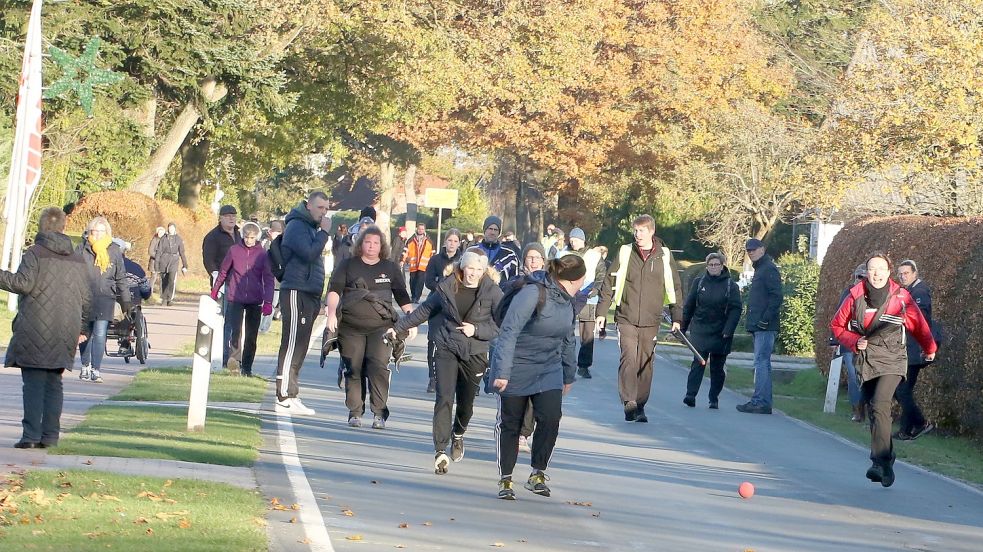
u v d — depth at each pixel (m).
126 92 112.12
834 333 37.03
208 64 112.12
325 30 127.06
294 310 45.78
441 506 29.75
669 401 58.00
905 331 37.06
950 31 87.50
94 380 52.19
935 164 89.50
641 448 42.47
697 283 55.81
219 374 55.16
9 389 47.56
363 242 42.16
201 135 140.50
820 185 100.75
